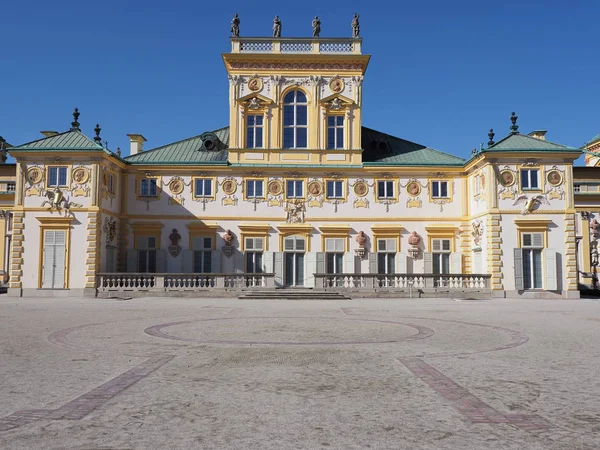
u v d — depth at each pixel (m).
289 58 47.47
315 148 47.06
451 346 15.81
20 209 41.22
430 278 42.06
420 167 46.66
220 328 20.06
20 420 8.38
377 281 42.03
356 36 48.22
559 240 42.09
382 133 51.50
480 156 42.94
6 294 44.06
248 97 47.31
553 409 9.09
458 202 46.81
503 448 7.22
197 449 7.16
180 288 40.81
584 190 54.22
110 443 7.36
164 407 9.17
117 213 45.31
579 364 13.02
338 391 10.30
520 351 14.95
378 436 7.70
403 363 13.05
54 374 11.70
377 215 46.50
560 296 41.69
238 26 48.22
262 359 13.59
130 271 45.34
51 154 41.28
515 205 42.25
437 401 9.59
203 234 45.94
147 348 15.24
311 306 31.70
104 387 10.50
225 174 46.50
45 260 40.97
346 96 47.69
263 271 45.78
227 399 9.70
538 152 42.12
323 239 46.28
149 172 46.31
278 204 46.44
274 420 8.45
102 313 26.22
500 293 41.44
